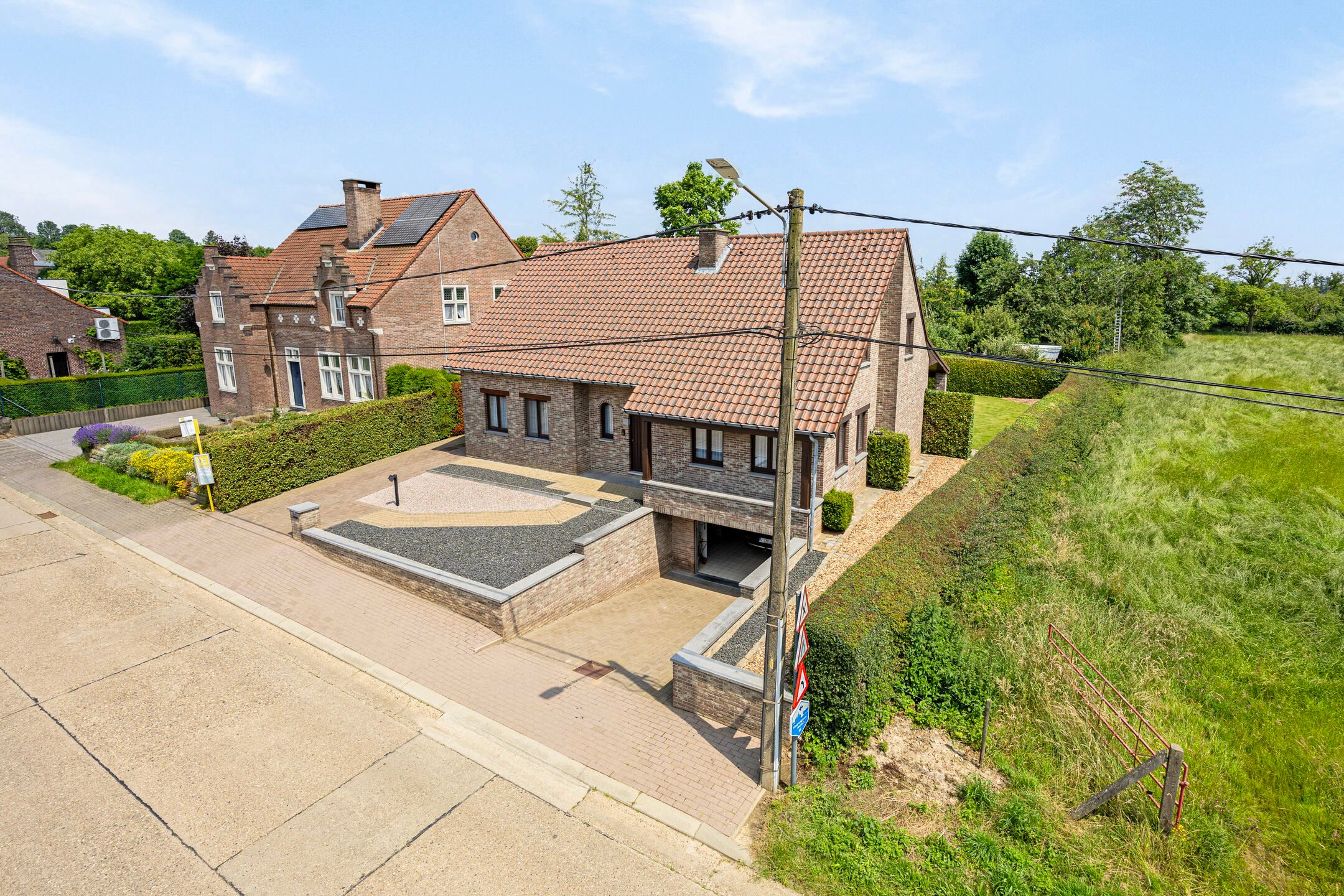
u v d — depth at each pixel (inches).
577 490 832.3
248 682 504.1
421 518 772.6
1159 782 398.0
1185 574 638.5
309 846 360.5
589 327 879.7
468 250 1273.4
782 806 389.7
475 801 395.5
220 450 808.9
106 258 2425.0
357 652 544.4
